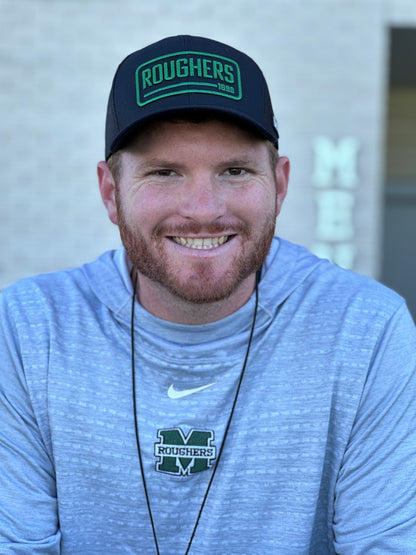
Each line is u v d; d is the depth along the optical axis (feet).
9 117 19.85
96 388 4.87
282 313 4.96
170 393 4.83
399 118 27.32
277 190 5.21
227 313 4.83
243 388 4.85
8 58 19.72
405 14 19.85
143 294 4.92
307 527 4.78
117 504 4.85
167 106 4.30
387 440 4.72
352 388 4.75
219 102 4.33
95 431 4.83
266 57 20.01
